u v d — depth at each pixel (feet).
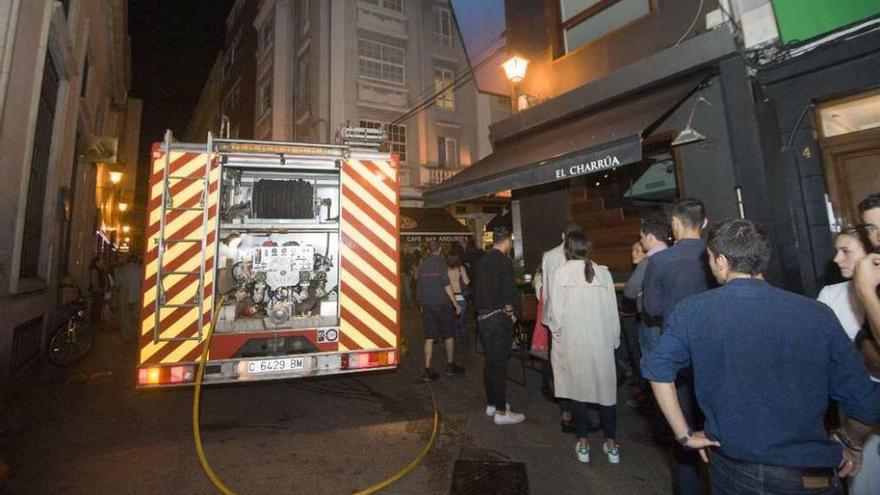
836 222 12.79
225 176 15.11
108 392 17.85
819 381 4.98
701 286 9.45
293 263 16.21
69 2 25.38
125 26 52.85
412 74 62.80
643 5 19.30
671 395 5.76
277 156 14.71
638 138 13.69
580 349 11.43
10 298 16.79
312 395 17.31
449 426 14.02
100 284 37.06
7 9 14.79
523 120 23.48
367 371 14.85
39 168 22.06
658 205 18.52
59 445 12.60
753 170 14.37
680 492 8.70
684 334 5.69
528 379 19.12
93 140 34.71
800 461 4.85
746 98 14.57
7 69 14.76
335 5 58.70
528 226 24.63
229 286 15.26
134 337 29.14
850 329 7.63
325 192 17.17
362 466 11.35
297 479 10.67
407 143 61.31
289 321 14.58
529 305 19.72
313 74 62.13
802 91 13.39
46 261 22.91
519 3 26.08
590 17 21.95
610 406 11.32
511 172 18.01
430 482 10.52
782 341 5.10
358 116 58.65
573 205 22.35
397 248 15.51
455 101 66.03
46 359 23.18
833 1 12.50
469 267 28.43
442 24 66.90
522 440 12.84
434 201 22.03
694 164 16.19
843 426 6.37
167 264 13.30
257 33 86.58
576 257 12.00
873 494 6.42
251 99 86.58
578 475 10.76
